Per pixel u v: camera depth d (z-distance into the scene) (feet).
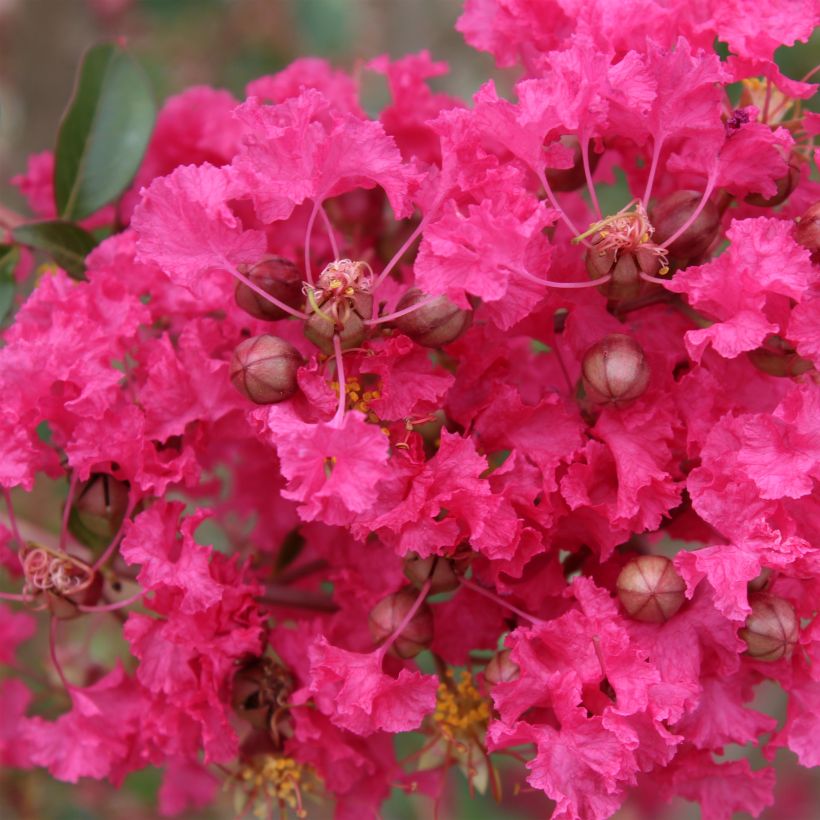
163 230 0.97
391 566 1.04
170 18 1.82
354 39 1.86
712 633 0.98
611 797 0.96
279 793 1.09
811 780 1.78
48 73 1.57
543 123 0.97
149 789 1.38
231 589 1.03
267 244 1.01
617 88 0.97
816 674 0.98
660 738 0.97
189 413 1.02
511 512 0.98
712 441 0.97
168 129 1.16
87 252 1.11
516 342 1.03
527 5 1.03
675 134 0.99
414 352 0.98
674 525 1.02
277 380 0.97
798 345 0.96
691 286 0.96
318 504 0.94
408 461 0.98
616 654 0.96
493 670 0.99
